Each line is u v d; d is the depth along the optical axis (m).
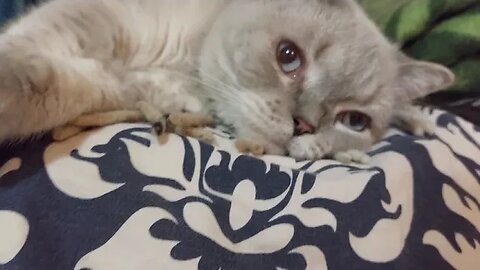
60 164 0.19
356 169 0.23
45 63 0.19
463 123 0.30
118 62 0.24
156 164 0.20
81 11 0.23
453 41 0.32
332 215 0.21
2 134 0.18
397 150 0.25
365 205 0.21
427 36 0.33
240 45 0.25
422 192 0.23
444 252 0.22
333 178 0.22
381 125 0.27
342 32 0.26
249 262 0.19
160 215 0.19
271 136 0.24
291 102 0.24
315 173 0.23
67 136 0.20
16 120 0.18
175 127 0.22
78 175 0.19
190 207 0.19
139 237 0.18
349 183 0.22
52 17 0.22
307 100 0.25
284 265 0.19
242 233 0.19
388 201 0.22
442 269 0.22
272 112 0.24
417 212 0.23
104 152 0.20
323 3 0.27
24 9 0.27
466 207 0.24
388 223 0.21
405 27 0.32
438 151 0.26
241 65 0.24
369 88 0.26
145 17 0.24
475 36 0.31
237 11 0.26
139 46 0.24
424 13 0.32
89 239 0.18
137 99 0.23
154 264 0.18
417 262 0.21
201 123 0.23
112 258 0.17
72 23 0.22
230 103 0.24
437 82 0.30
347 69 0.26
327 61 0.25
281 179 0.21
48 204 0.18
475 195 0.25
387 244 0.21
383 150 0.25
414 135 0.27
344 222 0.21
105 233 0.18
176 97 0.24
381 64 0.28
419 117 0.28
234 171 0.21
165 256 0.18
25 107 0.18
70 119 0.20
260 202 0.20
